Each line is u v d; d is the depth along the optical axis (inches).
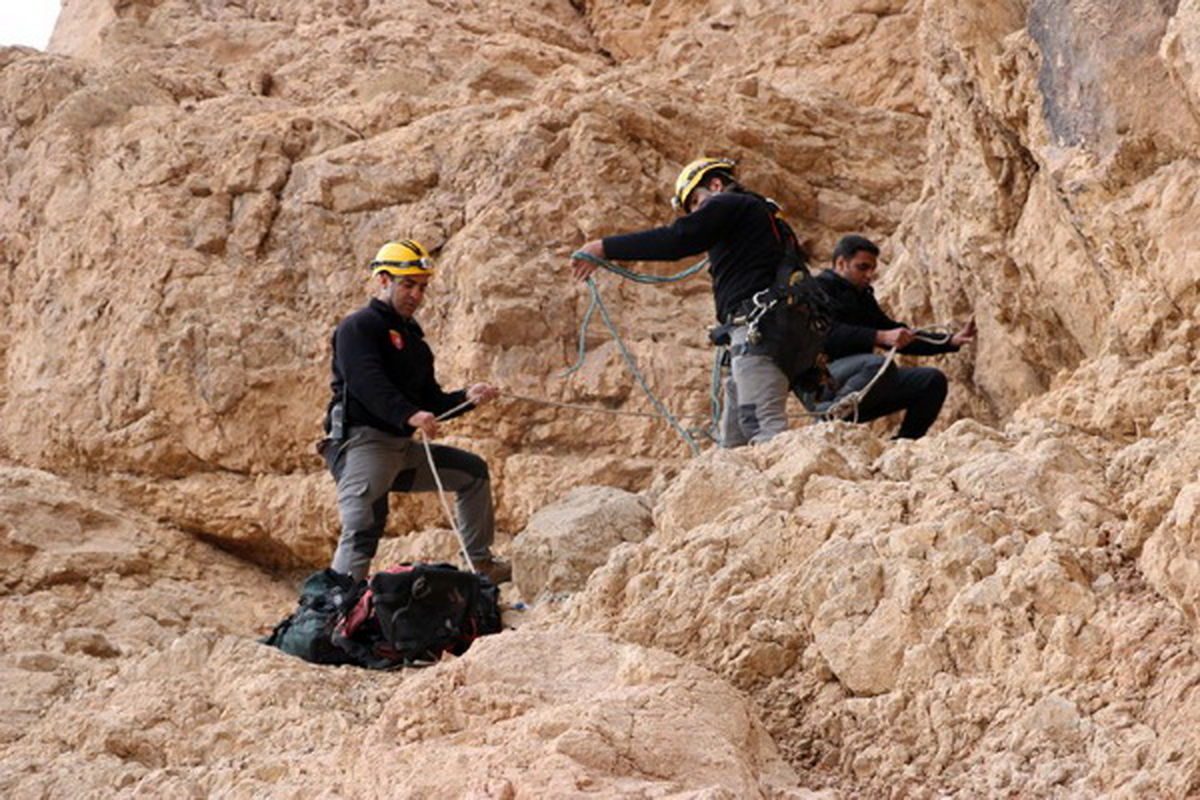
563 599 320.8
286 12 698.8
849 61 610.9
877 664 210.4
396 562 449.1
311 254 518.6
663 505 257.0
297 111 576.1
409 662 286.5
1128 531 209.8
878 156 545.6
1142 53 301.9
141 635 424.8
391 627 286.2
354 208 522.6
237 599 470.0
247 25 688.4
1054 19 325.4
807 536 235.8
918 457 259.3
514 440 465.1
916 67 590.2
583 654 219.9
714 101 541.6
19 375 550.9
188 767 248.1
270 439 491.8
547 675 215.6
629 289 482.6
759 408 312.8
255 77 655.1
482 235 488.7
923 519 229.9
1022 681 196.9
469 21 698.2
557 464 456.4
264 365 496.7
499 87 623.2
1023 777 185.0
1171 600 195.3
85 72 616.7
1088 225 315.6
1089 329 349.4
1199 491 194.5
